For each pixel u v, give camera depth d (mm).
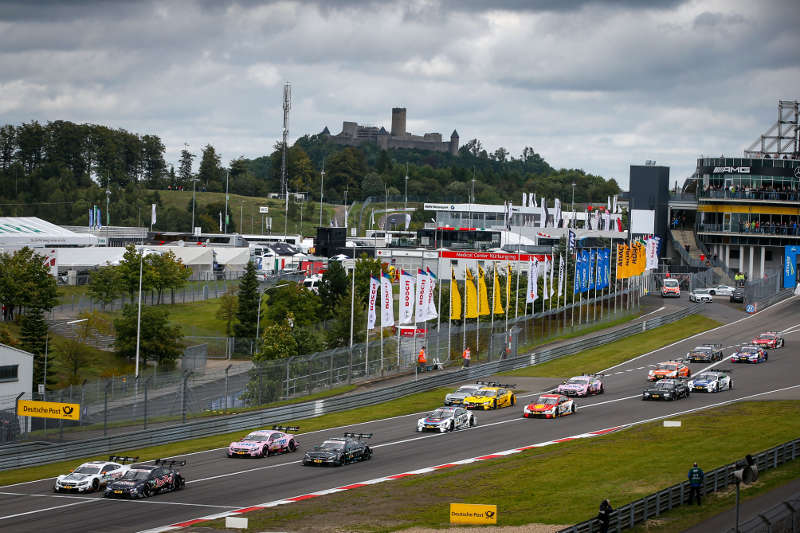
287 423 118500
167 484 79375
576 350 180625
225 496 77375
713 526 65062
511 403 129750
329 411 125500
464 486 79438
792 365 160125
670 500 69875
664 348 183750
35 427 109625
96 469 82562
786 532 62531
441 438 104750
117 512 71688
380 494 76812
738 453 91000
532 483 80000
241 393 130000
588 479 81250
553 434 105125
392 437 106375
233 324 199750
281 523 67375
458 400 125750
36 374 145750
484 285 167625
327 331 177750
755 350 165875
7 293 178625
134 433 104375
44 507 74000
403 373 152500
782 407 118375
